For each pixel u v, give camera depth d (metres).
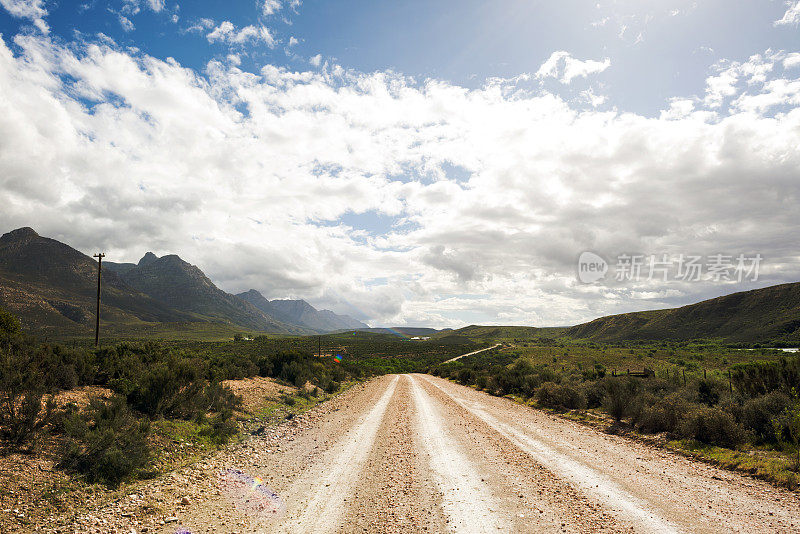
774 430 11.96
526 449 12.73
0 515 6.77
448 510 7.59
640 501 7.98
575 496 8.30
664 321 167.12
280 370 34.69
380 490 8.76
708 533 6.48
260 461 11.23
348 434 15.18
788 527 6.70
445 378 56.16
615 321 192.12
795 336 104.75
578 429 16.41
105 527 6.75
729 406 14.05
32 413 9.70
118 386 15.40
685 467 10.56
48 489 7.89
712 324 145.12
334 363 62.94
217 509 7.66
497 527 6.81
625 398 17.67
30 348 14.73
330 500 8.15
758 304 139.88
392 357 104.75
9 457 8.79
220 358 32.81
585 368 64.62
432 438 14.43
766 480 9.27
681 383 21.95
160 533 6.58
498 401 27.27
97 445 9.21
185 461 10.95
